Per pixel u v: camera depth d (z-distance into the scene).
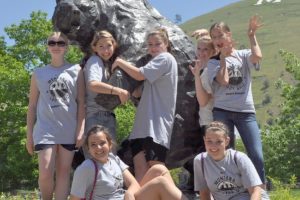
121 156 5.95
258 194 4.81
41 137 5.37
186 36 6.55
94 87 5.48
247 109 5.72
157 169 5.13
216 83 5.75
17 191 24.59
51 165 5.33
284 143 29.38
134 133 5.69
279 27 151.25
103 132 4.96
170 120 5.65
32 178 25.70
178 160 6.52
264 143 30.27
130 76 5.71
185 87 6.32
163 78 5.64
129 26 6.31
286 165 29.16
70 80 5.49
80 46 6.42
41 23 27.59
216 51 5.88
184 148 6.42
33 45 27.28
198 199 6.47
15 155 25.39
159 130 5.57
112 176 4.93
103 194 4.90
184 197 4.91
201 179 5.07
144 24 6.38
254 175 4.85
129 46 6.18
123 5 6.43
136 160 5.67
